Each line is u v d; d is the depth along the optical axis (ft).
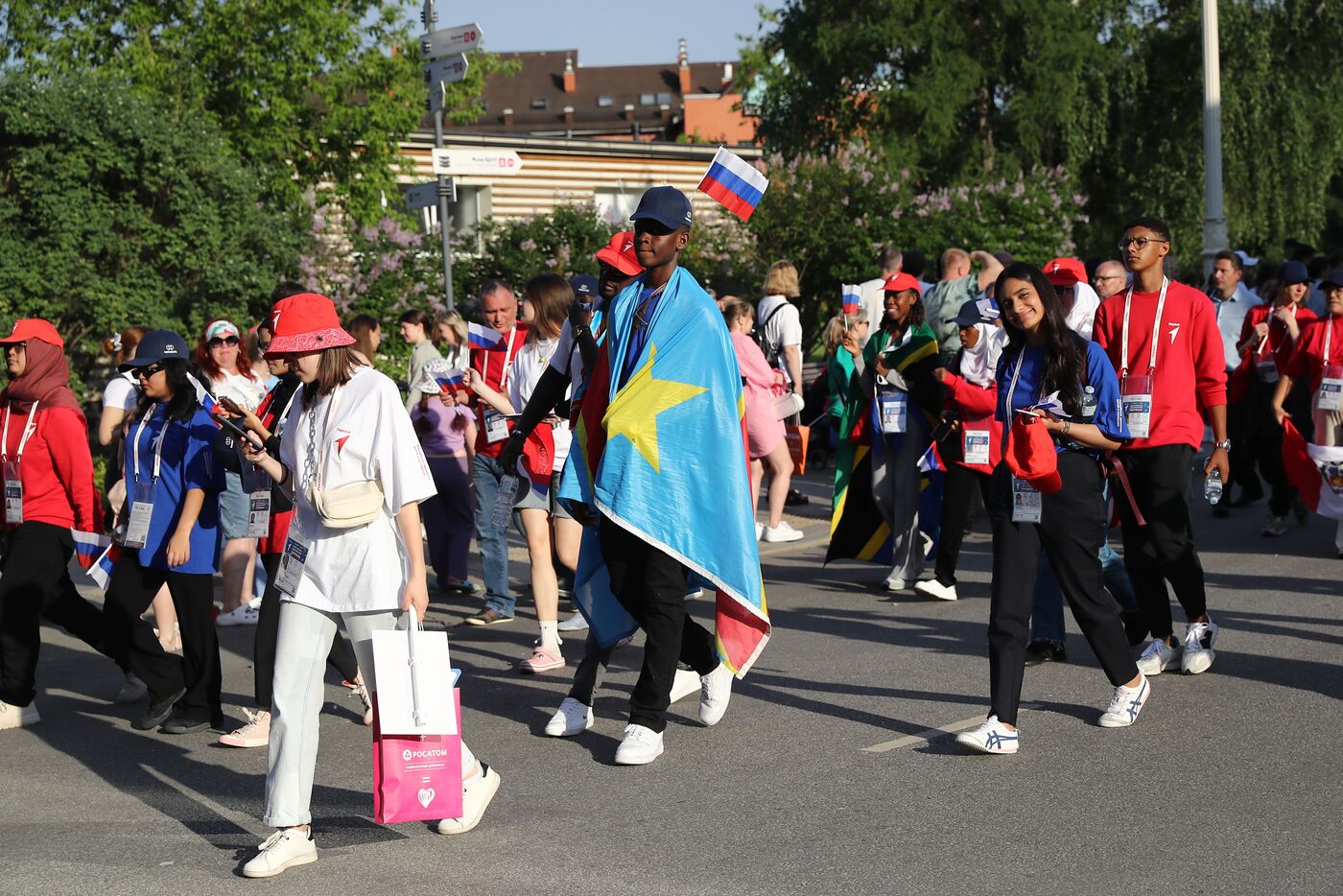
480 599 33.50
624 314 20.29
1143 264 23.00
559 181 89.25
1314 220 102.53
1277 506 37.88
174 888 15.35
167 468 22.21
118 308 48.96
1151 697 21.99
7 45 69.62
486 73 111.14
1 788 19.83
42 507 23.29
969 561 36.09
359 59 75.00
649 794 18.13
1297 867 14.71
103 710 24.52
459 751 15.79
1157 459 22.79
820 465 56.18
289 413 16.39
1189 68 99.76
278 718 15.83
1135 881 14.52
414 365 34.37
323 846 16.56
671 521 19.39
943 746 19.79
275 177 69.51
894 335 31.99
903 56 99.60
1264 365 37.91
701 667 21.16
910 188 76.13
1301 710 20.88
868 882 14.78
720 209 72.38
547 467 25.41
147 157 50.26
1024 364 19.45
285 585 16.08
